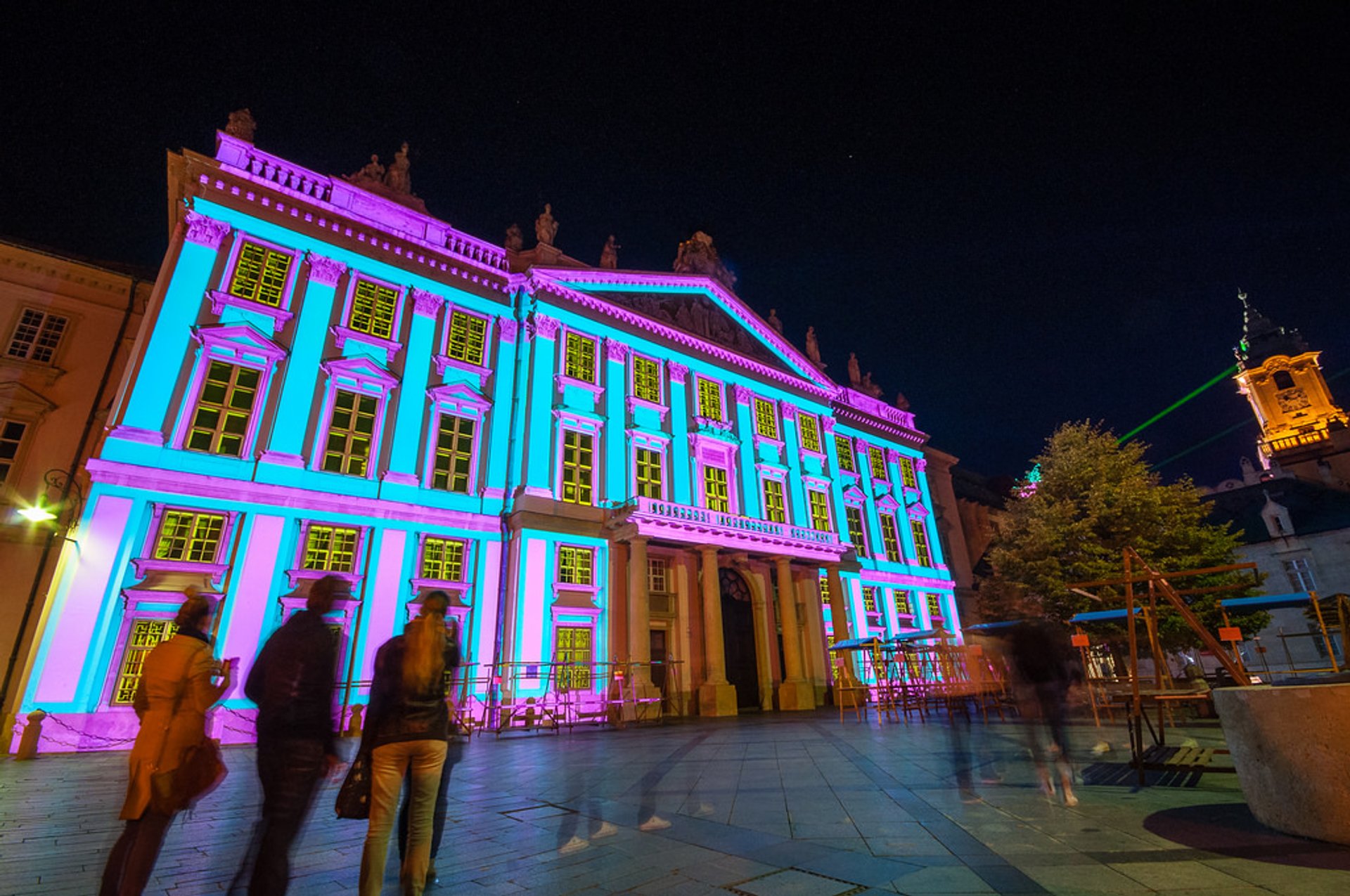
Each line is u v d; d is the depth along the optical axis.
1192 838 4.89
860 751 10.97
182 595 15.86
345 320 20.97
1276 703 4.93
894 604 33.34
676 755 11.45
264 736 3.53
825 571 29.59
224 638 16.03
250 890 3.22
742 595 26.20
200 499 16.81
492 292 24.58
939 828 5.59
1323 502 42.81
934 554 37.22
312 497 18.36
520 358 24.59
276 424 18.59
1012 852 4.76
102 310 20.34
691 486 26.88
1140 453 24.72
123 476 15.95
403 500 19.97
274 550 17.42
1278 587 40.09
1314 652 37.25
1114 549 23.00
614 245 29.75
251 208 20.06
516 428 23.25
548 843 5.48
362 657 17.73
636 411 26.55
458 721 17.08
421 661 4.03
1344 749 4.50
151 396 16.88
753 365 31.66
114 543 15.44
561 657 20.62
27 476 17.89
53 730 13.73
